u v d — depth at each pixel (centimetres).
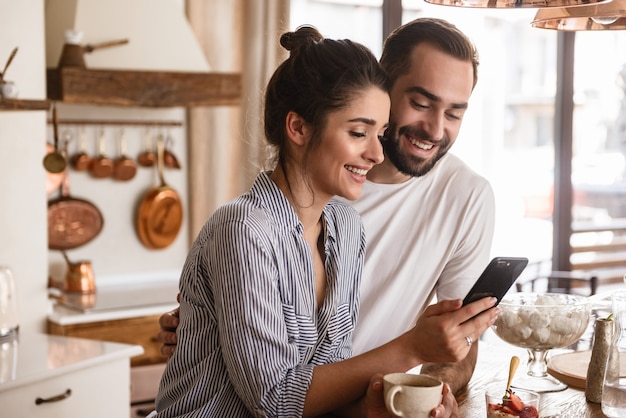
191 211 443
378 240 218
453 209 219
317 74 161
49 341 302
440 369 194
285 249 165
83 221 411
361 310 215
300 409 159
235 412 165
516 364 166
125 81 386
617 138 592
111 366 287
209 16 436
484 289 166
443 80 200
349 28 489
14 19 347
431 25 204
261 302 156
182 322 172
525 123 573
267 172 174
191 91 404
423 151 207
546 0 174
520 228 580
